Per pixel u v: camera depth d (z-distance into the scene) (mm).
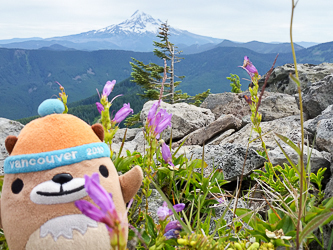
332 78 1001
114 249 118
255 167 498
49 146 241
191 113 1271
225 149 581
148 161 288
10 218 231
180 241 202
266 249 238
